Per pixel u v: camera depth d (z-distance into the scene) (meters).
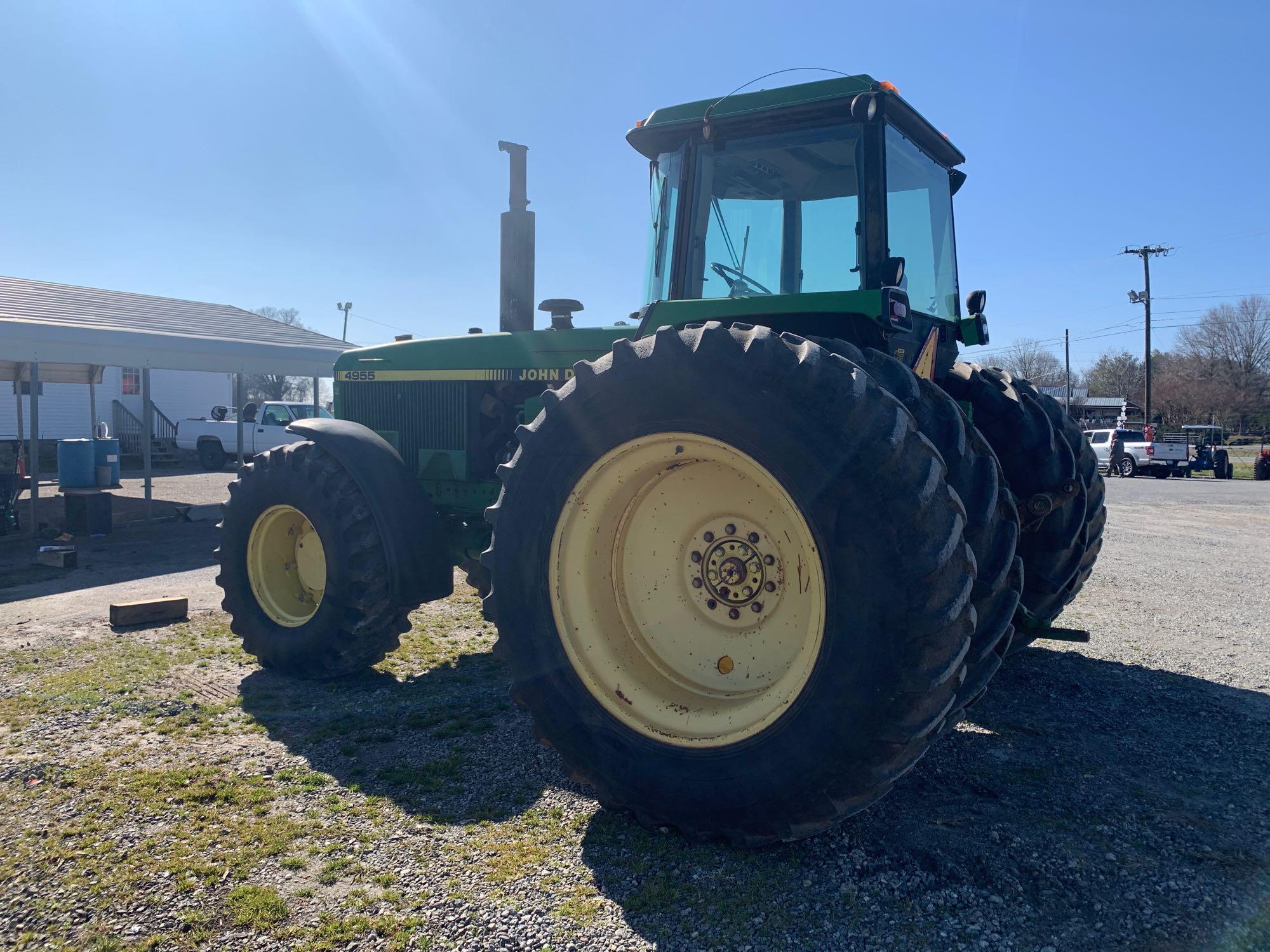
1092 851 2.58
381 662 4.61
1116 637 5.21
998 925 2.20
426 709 3.85
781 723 2.42
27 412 23.92
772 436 2.44
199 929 2.16
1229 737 3.56
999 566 2.62
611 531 2.92
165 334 10.88
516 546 2.88
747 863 2.50
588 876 2.42
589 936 2.14
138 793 2.93
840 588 2.31
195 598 6.18
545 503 2.84
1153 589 6.73
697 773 2.56
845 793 2.33
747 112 3.42
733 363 2.53
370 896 2.31
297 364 12.44
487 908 2.25
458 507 4.83
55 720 3.61
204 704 3.87
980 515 2.59
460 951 2.08
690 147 3.62
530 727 3.63
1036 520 3.81
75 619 5.47
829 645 2.33
